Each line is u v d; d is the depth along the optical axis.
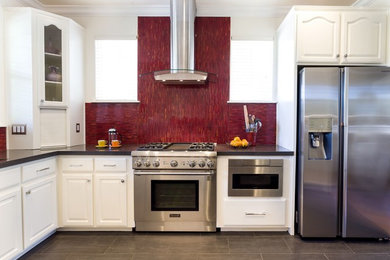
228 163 2.50
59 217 2.54
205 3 2.93
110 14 3.12
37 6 2.96
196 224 2.57
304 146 2.37
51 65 2.72
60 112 2.81
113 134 3.02
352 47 2.43
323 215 2.40
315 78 2.34
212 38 3.11
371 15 2.42
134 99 3.17
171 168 2.48
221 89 3.13
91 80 3.14
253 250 2.24
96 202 2.54
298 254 2.18
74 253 2.19
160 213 2.53
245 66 3.14
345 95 2.32
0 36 2.51
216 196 2.54
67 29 2.80
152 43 3.13
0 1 2.49
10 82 2.56
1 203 1.85
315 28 2.43
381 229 2.38
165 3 2.96
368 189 2.37
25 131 2.57
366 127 2.33
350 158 2.34
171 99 3.14
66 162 2.53
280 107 2.96
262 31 3.10
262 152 2.48
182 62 2.79
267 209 2.52
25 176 2.09
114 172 2.53
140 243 2.37
